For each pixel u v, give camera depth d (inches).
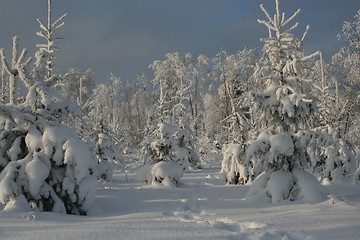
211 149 1407.5
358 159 641.0
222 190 483.8
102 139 791.7
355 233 195.5
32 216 265.0
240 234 200.7
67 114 395.9
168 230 206.2
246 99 407.2
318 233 198.7
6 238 189.9
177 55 1876.2
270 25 415.8
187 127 1222.3
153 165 620.1
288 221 237.0
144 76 2332.7
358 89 1083.3
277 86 409.1
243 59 1446.9
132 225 224.8
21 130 353.4
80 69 2022.6
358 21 1109.1
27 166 310.8
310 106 394.0
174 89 1815.9
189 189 497.4
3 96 563.8
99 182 693.9
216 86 1850.4
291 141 383.9
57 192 326.6
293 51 409.7
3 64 374.0
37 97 360.2
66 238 186.2
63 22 522.6
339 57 1296.8
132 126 2161.7
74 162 320.5
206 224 229.9
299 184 368.5
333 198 331.3
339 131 634.2
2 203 305.1
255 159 391.9
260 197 372.2
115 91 2241.6
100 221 262.8
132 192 445.1
